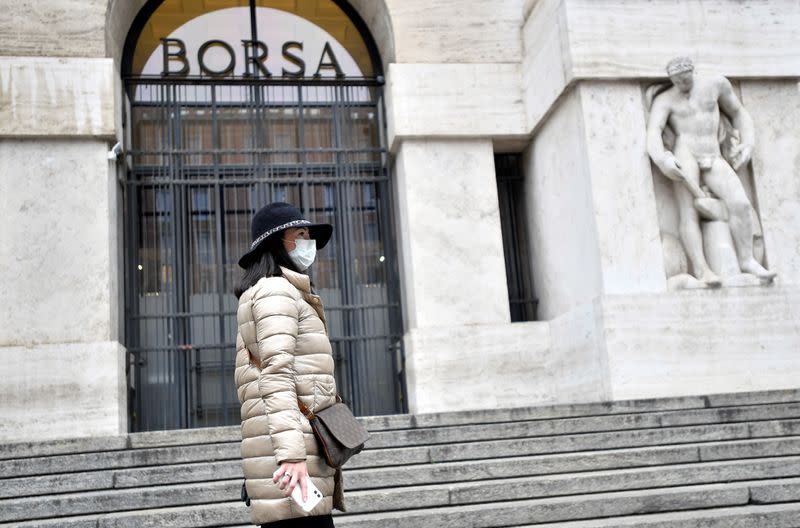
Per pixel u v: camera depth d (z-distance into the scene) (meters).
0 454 6.41
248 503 2.90
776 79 9.18
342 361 9.97
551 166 9.58
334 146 10.45
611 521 4.82
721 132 8.78
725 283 8.45
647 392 8.14
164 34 10.33
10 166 8.77
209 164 10.12
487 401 9.29
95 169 8.91
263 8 10.62
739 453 5.95
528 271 10.41
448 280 9.62
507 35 10.23
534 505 4.98
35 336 8.48
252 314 2.87
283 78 10.43
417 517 4.88
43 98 8.87
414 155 9.84
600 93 8.77
